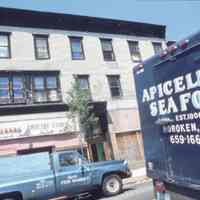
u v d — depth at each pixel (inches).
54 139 776.3
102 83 897.5
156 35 1059.9
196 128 165.8
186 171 174.2
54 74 833.5
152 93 205.5
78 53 890.1
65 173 410.0
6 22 811.4
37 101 791.7
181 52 175.5
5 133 723.4
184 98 174.6
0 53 785.6
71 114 783.1
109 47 948.0
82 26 918.4
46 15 857.5
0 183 373.7
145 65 212.8
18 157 395.2
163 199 195.5
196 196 169.2
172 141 186.2
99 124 859.4
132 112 919.7
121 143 879.1
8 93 764.6
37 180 391.5
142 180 574.9
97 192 463.5
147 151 212.7
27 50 817.5
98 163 442.0
